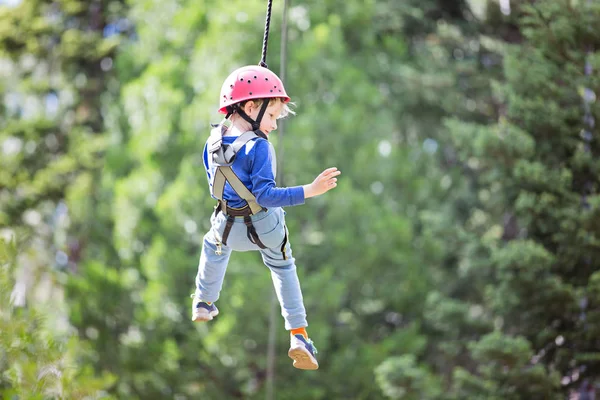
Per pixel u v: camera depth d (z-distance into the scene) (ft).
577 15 98.53
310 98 145.18
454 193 164.76
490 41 165.07
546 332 100.12
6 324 52.60
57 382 53.72
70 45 211.20
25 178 198.29
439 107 176.14
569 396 100.99
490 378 98.63
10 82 218.79
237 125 32.50
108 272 140.77
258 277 123.54
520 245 99.04
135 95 152.66
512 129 103.19
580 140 103.76
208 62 145.69
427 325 144.46
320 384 128.06
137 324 134.10
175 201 136.87
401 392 103.86
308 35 146.30
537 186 102.68
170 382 128.06
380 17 178.40
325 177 30.68
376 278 137.59
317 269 136.46
